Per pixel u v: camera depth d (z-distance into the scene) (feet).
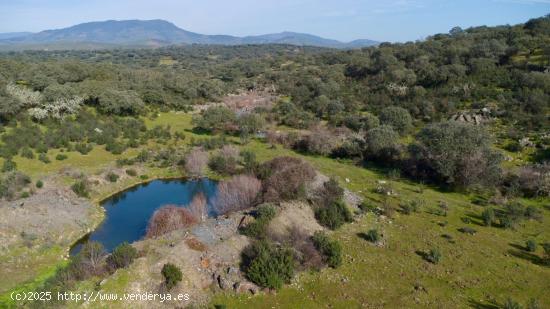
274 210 98.89
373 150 169.78
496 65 259.80
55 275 79.46
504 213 120.37
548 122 185.57
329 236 101.14
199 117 222.28
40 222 103.71
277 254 83.10
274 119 238.89
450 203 128.36
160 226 102.42
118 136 195.31
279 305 74.54
